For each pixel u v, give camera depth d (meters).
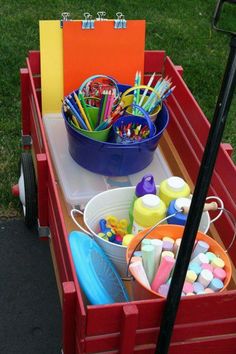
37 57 2.10
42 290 1.96
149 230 1.41
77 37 2.04
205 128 1.78
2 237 2.14
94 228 1.70
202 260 1.44
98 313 1.15
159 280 1.38
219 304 1.23
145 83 2.24
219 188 1.70
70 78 2.10
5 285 1.97
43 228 1.86
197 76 3.29
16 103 2.88
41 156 1.66
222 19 3.92
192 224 1.04
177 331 1.28
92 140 1.74
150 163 1.94
